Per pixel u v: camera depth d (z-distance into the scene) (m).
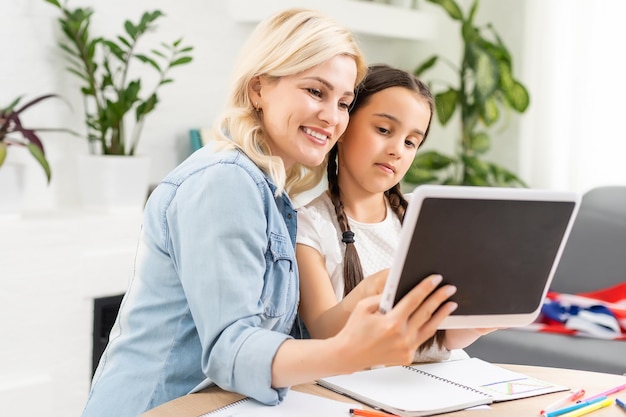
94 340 2.57
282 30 1.24
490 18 3.86
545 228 1.09
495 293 1.11
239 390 1.12
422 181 3.46
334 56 1.24
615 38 3.41
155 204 1.23
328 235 1.45
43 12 2.62
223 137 1.27
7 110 2.35
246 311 1.11
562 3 3.53
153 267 1.23
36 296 2.40
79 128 2.75
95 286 2.52
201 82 3.01
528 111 3.70
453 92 3.54
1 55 2.55
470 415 1.11
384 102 1.41
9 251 2.34
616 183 3.45
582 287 2.74
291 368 1.06
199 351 1.21
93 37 2.72
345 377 1.25
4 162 2.36
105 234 2.54
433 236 1.01
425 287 1.02
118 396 1.21
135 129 2.85
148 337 1.22
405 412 1.09
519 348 2.36
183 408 1.10
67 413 2.50
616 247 2.75
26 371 2.40
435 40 3.80
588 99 3.48
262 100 1.28
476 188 1.01
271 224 1.21
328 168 1.51
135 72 2.83
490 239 1.05
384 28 3.26
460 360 1.38
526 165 3.72
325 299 1.38
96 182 2.61
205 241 1.12
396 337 1.00
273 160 1.24
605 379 1.30
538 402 1.18
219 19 3.03
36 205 2.67
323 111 1.25
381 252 1.51
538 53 3.61
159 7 2.88
